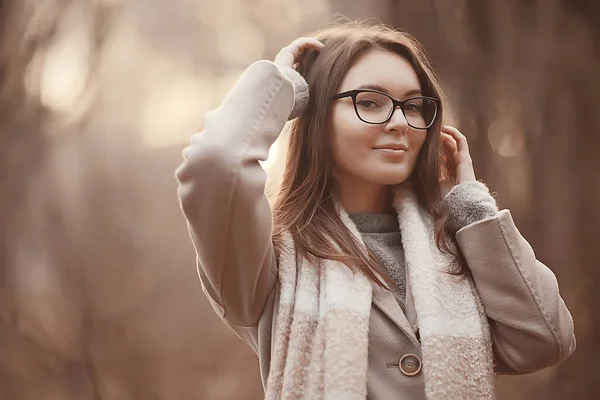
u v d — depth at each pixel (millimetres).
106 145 14289
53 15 12688
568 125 10180
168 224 15078
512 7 10297
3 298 12781
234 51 15984
